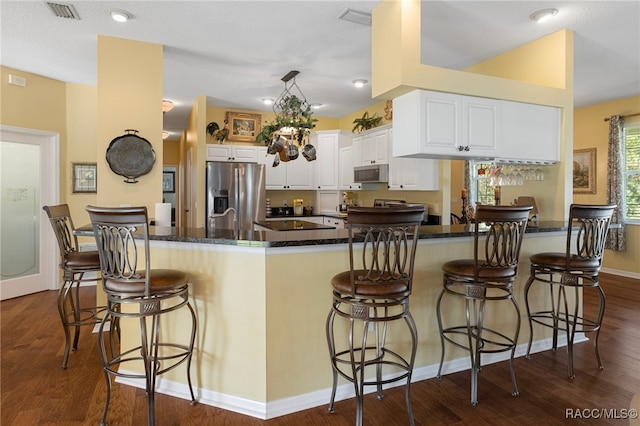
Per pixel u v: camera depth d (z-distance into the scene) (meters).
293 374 2.29
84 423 2.12
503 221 2.34
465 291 2.64
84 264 2.79
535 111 3.45
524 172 3.68
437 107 2.98
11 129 4.43
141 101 3.56
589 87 5.10
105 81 3.45
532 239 3.16
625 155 5.75
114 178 3.49
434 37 3.51
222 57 3.99
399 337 2.60
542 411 2.25
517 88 3.29
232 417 2.21
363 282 2.01
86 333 3.46
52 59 4.07
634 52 3.87
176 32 3.38
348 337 2.45
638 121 5.51
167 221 3.39
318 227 4.64
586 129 6.17
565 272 2.72
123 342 2.62
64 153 5.00
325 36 3.48
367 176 5.76
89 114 5.13
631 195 5.73
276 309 2.24
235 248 2.28
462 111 3.09
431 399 2.40
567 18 3.15
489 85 3.17
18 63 4.23
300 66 4.27
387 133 5.34
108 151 3.44
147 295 2.03
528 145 3.42
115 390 2.50
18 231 4.69
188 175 6.97
